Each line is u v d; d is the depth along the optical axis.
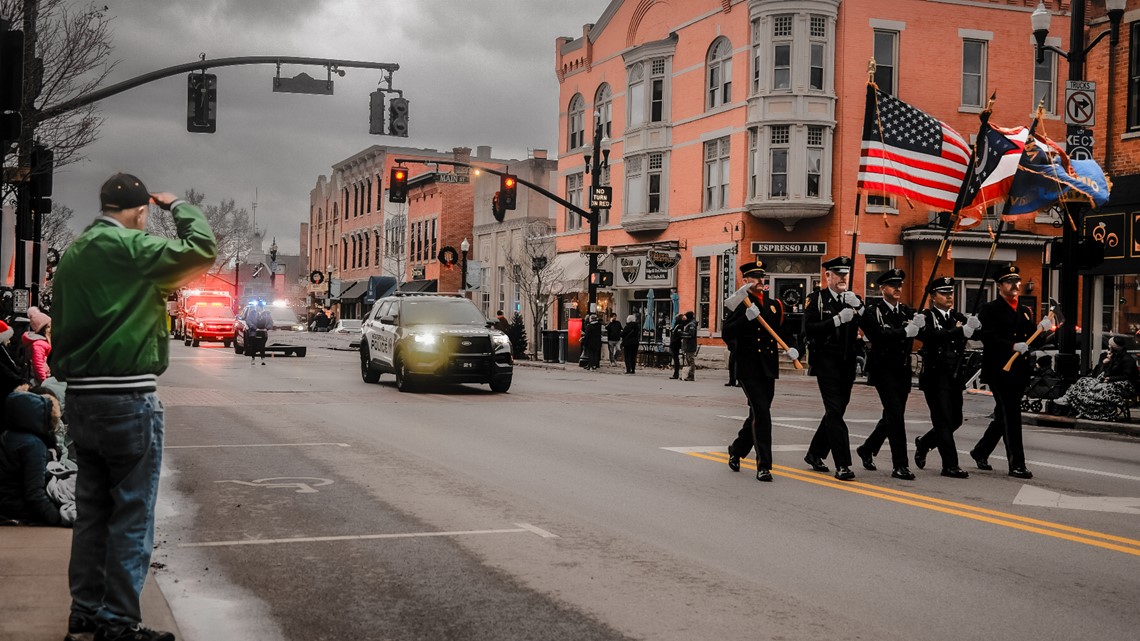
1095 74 22.55
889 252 34.28
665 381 27.50
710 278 37.09
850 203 34.19
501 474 10.69
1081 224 21.58
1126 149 21.83
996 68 35.38
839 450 10.53
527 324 51.53
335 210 87.56
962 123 35.03
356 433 14.04
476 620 5.68
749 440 10.97
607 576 6.64
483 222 59.72
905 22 34.62
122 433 4.70
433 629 5.52
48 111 17.09
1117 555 7.33
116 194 4.86
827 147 34.25
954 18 34.94
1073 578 6.68
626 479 10.45
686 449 12.77
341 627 5.55
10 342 11.91
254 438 13.41
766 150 34.47
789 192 34.12
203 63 19.78
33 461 7.65
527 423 15.52
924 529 8.15
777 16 34.38
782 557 7.19
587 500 9.29
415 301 22.59
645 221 40.25
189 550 7.27
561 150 47.75
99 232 4.72
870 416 18.20
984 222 34.34
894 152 13.04
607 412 17.47
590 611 5.87
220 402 18.38
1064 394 18.34
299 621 5.65
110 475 4.84
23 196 15.69
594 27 45.12
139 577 4.78
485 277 59.34
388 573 6.67
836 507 9.05
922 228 34.16
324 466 11.09
